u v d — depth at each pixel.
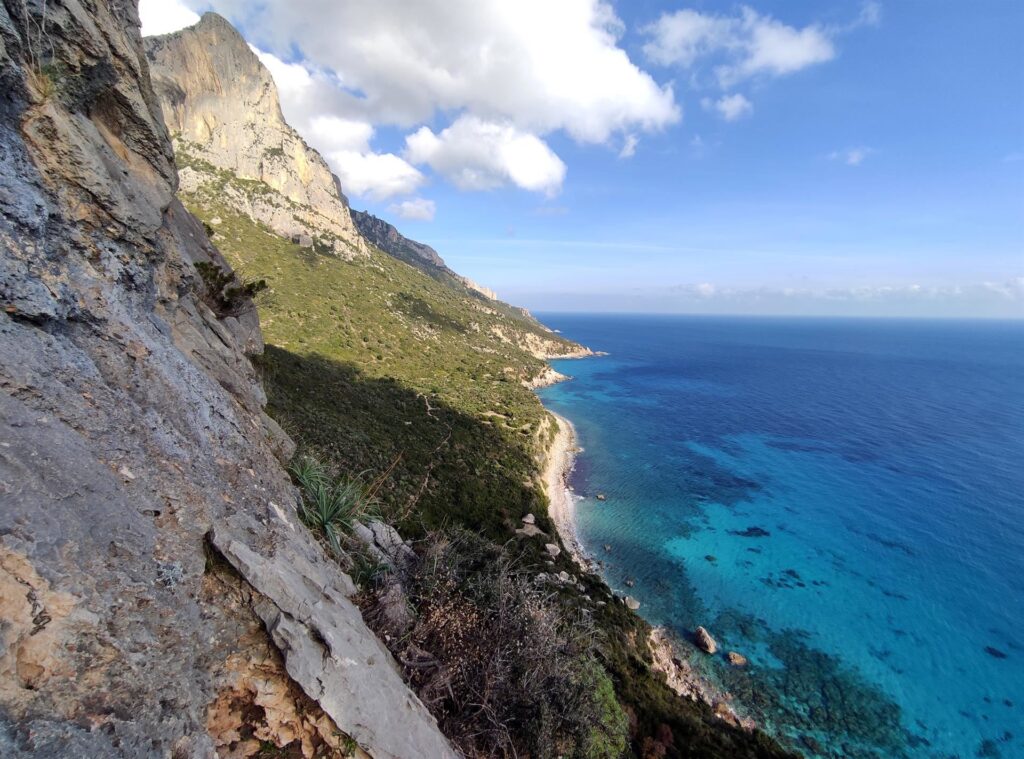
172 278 7.37
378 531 9.80
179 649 3.53
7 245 3.64
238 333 12.80
